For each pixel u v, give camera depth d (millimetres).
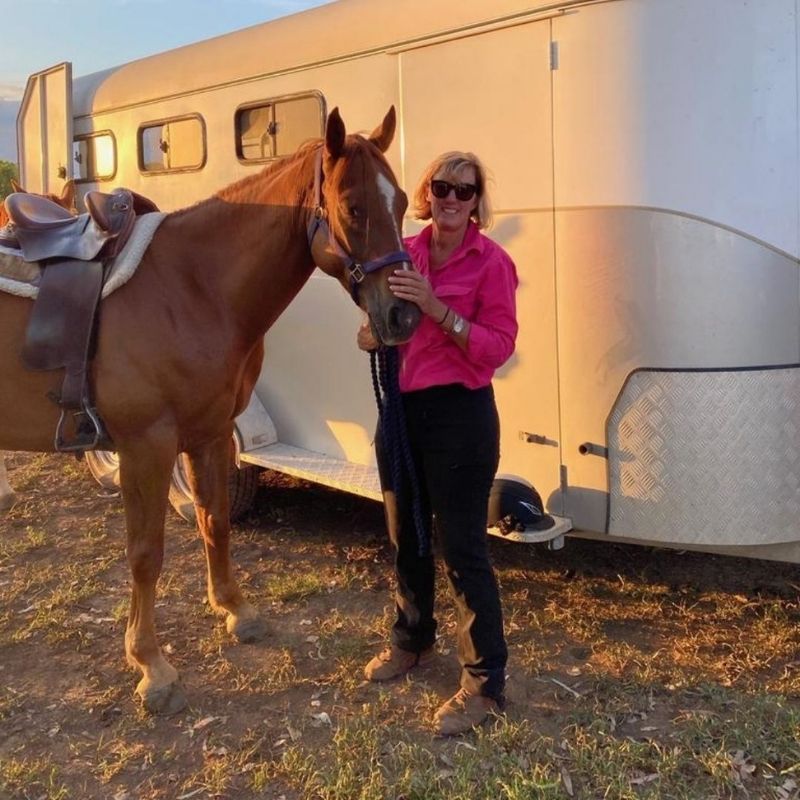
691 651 3424
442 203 2676
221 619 3822
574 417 3420
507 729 2869
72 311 3016
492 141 3512
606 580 4109
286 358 4656
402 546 3141
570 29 3221
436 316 2609
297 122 4297
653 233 3156
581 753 2754
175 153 5125
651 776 2664
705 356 3146
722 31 3018
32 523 5062
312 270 3197
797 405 3174
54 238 3191
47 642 3641
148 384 3008
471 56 3525
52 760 2885
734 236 3078
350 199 2619
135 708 3170
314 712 3107
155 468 3082
